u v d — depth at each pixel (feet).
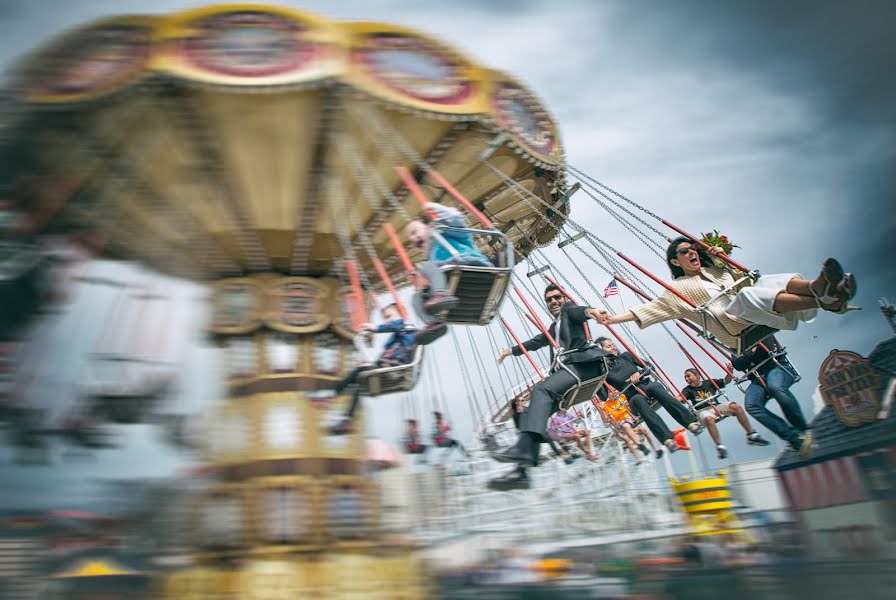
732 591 13.87
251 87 21.22
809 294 19.04
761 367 23.11
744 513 22.24
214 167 23.61
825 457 21.57
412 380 22.48
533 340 27.37
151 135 21.85
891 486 19.51
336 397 24.73
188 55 21.01
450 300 19.34
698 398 28.68
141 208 21.06
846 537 17.75
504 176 26.73
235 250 26.99
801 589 13.35
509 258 21.20
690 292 21.11
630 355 26.99
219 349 26.86
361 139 24.25
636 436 32.17
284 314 27.37
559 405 20.31
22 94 17.07
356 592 22.03
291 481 24.50
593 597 15.65
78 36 19.79
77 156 18.25
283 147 23.79
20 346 11.91
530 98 26.48
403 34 23.26
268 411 25.82
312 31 22.09
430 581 21.71
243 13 21.67
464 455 31.22
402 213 25.43
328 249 28.48
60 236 13.61
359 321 24.18
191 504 20.65
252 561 22.49
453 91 23.97
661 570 16.49
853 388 21.97
